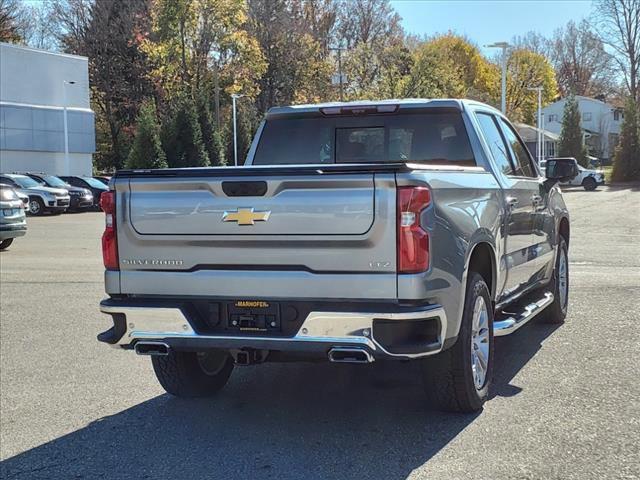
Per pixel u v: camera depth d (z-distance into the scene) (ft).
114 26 203.72
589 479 12.17
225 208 13.82
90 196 106.83
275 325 13.82
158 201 14.34
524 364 19.36
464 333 14.74
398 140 19.03
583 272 35.63
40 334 24.89
